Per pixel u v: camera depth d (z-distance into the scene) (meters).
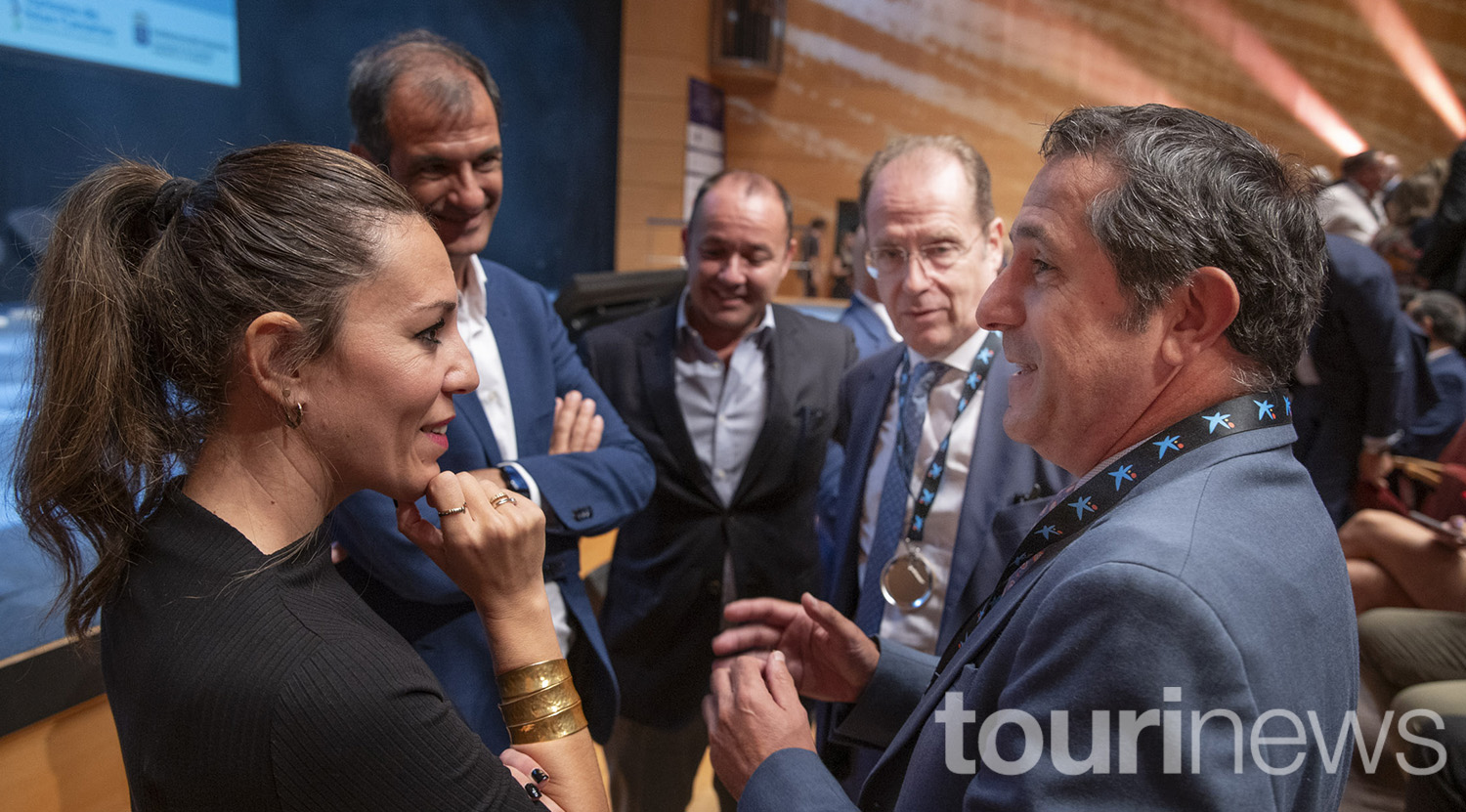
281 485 0.67
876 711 1.02
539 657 0.80
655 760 1.84
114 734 1.26
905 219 1.25
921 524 1.27
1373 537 2.00
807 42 9.80
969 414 1.27
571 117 8.60
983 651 0.70
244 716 0.58
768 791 0.75
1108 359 0.65
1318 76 9.55
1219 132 0.65
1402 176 9.67
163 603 0.63
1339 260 2.42
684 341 1.78
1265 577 0.56
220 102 6.38
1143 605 0.53
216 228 0.65
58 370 0.65
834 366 1.78
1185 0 9.41
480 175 1.27
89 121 5.63
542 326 1.43
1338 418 2.58
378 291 0.67
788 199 1.77
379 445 0.70
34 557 1.39
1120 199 0.63
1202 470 0.63
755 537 1.71
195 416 0.67
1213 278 0.61
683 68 8.91
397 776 0.60
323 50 6.94
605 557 2.57
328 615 0.65
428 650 1.18
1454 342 2.90
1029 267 0.69
